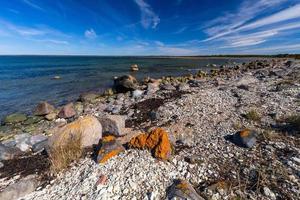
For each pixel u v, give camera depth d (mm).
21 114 3980
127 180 1480
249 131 1964
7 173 1864
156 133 1876
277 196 1265
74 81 8789
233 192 1328
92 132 2186
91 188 1443
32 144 2498
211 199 1279
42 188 1583
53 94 6227
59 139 2094
